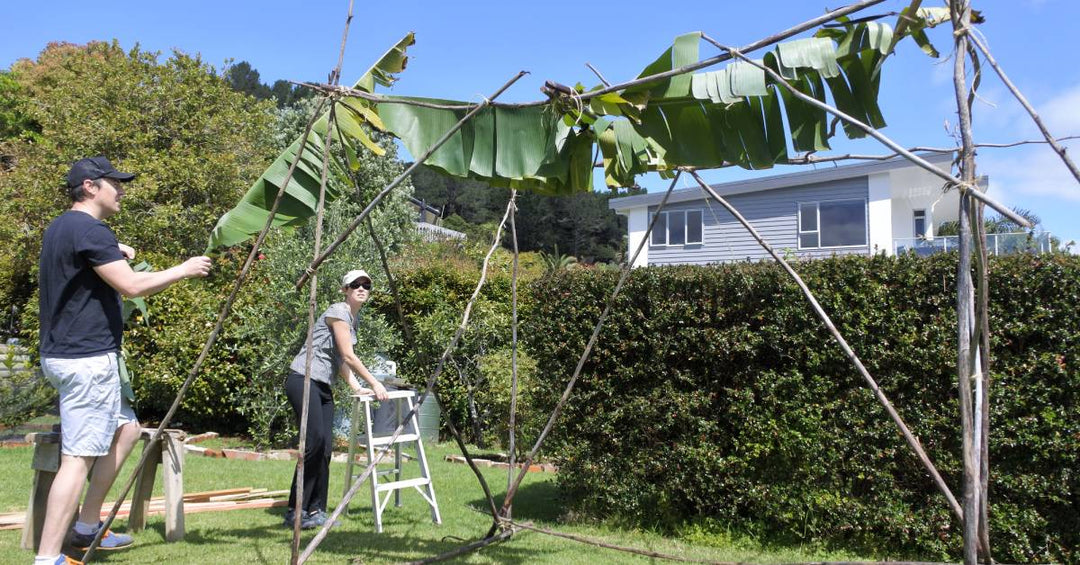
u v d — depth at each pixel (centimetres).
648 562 445
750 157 346
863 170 1689
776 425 503
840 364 493
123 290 354
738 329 521
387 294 1058
